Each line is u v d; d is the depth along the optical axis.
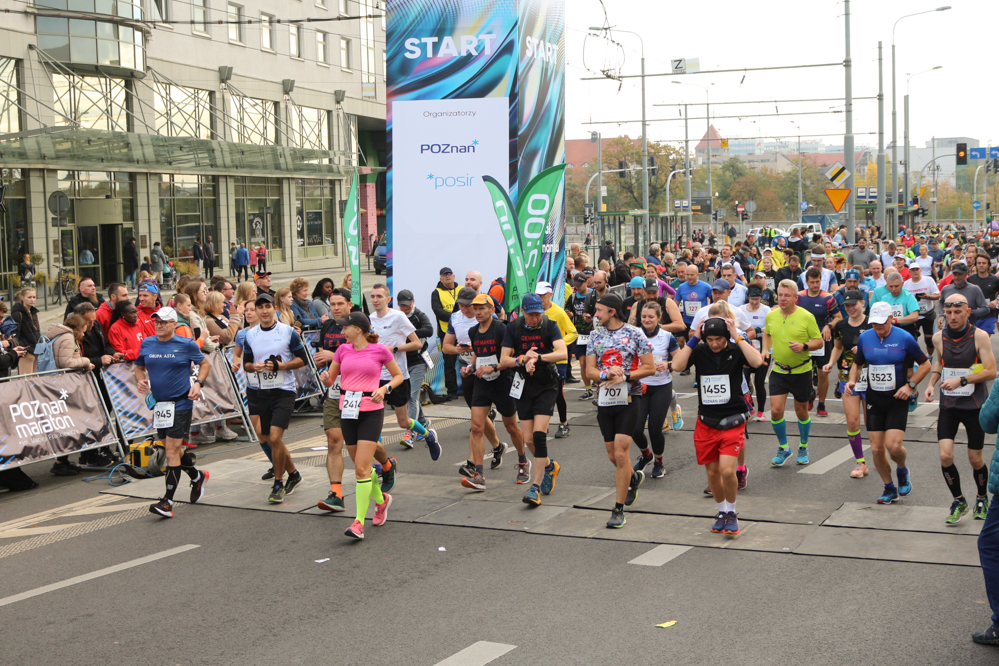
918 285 15.20
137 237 34.91
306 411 13.93
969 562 6.61
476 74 14.59
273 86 43.06
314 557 7.17
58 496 9.45
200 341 11.47
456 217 14.84
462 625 5.69
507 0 14.45
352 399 7.68
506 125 14.62
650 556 6.97
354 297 14.39
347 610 6.00
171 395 8.51
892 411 8.07
